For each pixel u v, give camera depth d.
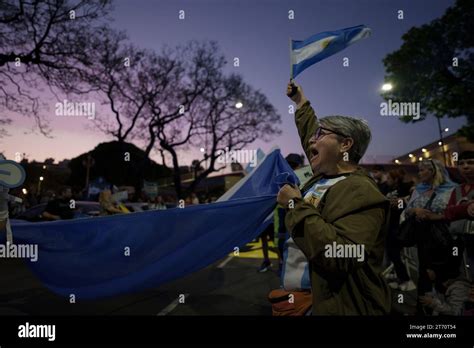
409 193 4.69
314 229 1.09
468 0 13.48
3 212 2.14
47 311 3.15
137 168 19.67
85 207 8.17
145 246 2.54
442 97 14.66
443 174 2.86
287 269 1.51
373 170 5.82
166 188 25.58
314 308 1.22
